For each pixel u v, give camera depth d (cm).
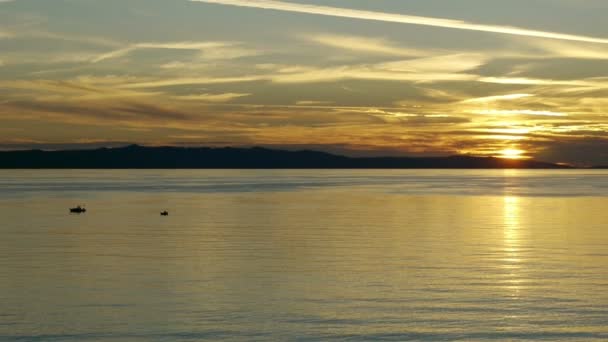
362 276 3531
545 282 3375
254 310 2884
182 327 2670
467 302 3003
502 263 3906
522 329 2652
